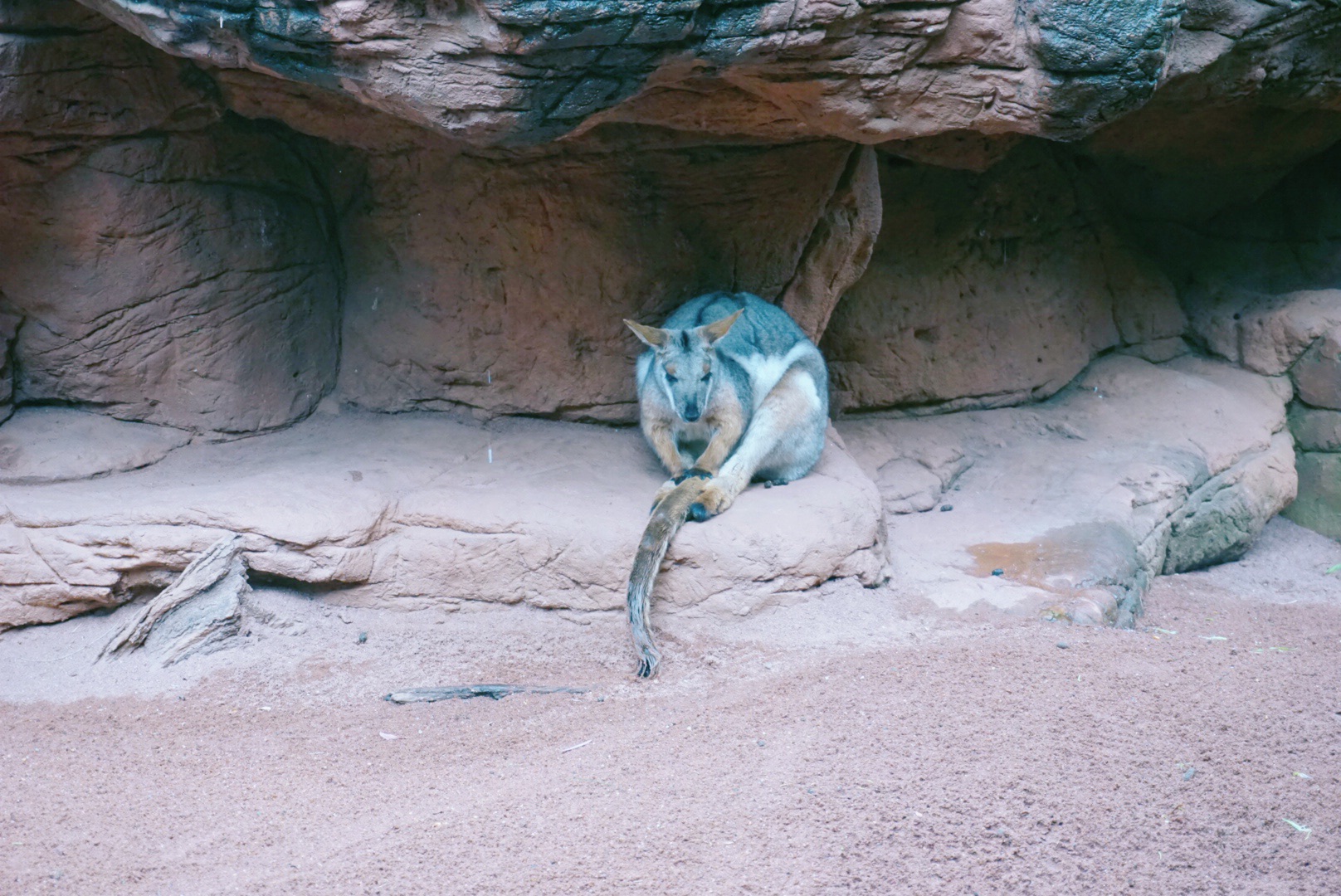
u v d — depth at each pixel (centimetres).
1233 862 391
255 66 588
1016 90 607
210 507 659
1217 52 753
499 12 509
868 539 728
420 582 681
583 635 668
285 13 542
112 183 708
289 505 671
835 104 622
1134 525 877
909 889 370
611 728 535
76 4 638
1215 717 503
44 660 621
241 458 768
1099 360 1124
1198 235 1155
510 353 843
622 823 412
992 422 1043
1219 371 1105
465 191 808
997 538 840
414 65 553
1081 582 762
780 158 801
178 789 478
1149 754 465
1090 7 569
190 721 562
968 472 981
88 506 658
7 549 640
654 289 841
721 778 450
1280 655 621
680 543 679
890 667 580
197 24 550
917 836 399
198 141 738
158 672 612
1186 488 941
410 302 841
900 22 573
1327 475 1072
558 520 689
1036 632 653
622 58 554
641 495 748
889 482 931
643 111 689
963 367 1042
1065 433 1027
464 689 594
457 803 446
